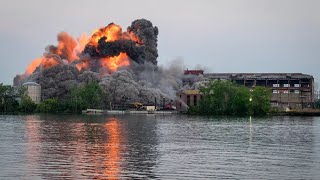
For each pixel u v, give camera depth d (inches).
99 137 4972.9
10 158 3287.4
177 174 2741.1
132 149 3880.4
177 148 3988.7
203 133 5708.7
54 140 4598.9
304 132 5885.8
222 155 3528.5
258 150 3853.3
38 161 3152.1
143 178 2628.0
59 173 2736.2
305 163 3129.9
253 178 2635.3
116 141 4547.2
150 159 3292.3
